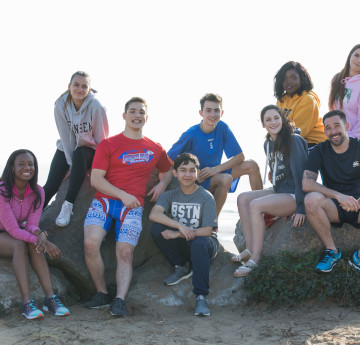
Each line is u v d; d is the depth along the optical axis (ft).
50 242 14.80
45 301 14.20
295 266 14.84
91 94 17.22
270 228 17.61
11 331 12.49
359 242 15.53
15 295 14.06
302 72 19.07
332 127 14.71
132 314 14.26
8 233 14.55
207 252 14.58
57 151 18.19
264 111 16.51
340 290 14.19
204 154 17.75
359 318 13.08
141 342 11.90
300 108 18.79
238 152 17.99
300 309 14.11
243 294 15.33
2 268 14.48
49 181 17.79
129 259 14.80
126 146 15.75
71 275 16.06
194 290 14.43
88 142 17.19
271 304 14.51
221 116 17.71
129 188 15.65
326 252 14.82
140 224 15.46
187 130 18.11
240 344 11.75
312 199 14.66
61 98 17.21
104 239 16.66
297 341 11.71
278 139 16.19
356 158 15.02
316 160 15.51
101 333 12.50
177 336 12.39
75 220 16.62
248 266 15.51
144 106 15.87
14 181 14.74
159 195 16.67
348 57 18.11
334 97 18.62
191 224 15.61
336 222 15.26
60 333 12.41
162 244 15.72
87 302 14.76
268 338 12.09
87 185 17.44
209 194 15.66
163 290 15.53
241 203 16.97
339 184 15.40
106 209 15.42
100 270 14.97
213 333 12.64
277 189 16.92
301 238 15.53
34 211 15.07
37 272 14.37
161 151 16.55
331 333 12.07
